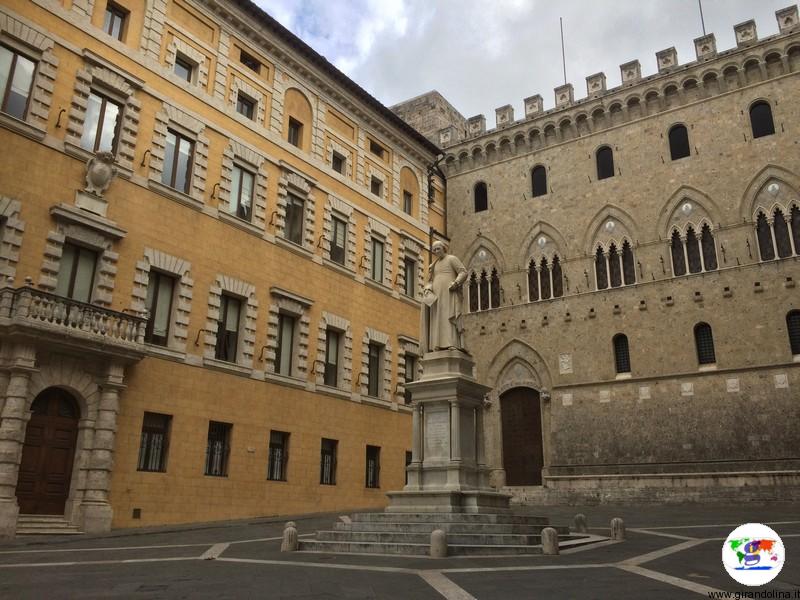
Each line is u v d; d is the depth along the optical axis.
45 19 24.88
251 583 10.41
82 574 11.70
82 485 22.52
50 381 22.09
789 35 40.16
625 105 45.66
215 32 32.12
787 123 39.88
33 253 22.97
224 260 30.05
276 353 32.38
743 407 37.44
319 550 15.68
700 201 41.62
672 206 42.62
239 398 29.34
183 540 19.05
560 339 44.88
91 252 25.16
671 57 44.69
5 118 22.98
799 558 13.05
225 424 28.75
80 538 19.92
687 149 43.38
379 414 37.59
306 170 35.78
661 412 39.91
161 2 29.56
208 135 30.59
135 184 26.84
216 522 26.20
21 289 21.27
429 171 47.59
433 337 19.80
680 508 32.97
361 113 40.66
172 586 10.13
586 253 45.31
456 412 18.28
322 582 10.48
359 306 37.81
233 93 32.38
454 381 18.25
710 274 40.22
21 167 23.23
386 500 36.47
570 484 41.53
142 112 27.78
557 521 25.03
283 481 30.70
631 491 38.56
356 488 34.81
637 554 14.50
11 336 20.83
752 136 40.94
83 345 22.38
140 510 24.39
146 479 24.88
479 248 50.50
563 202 47.28
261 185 32.78
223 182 30.83
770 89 40.84
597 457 41.31
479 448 18.94
